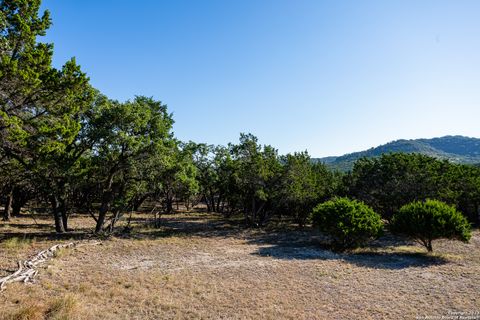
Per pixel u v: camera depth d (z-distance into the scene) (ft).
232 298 30.96
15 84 35.70
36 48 39.55
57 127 41.32
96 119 61.98
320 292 33.50
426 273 41.55
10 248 48.11
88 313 25.41
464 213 98.22
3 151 44.39
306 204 91.40
